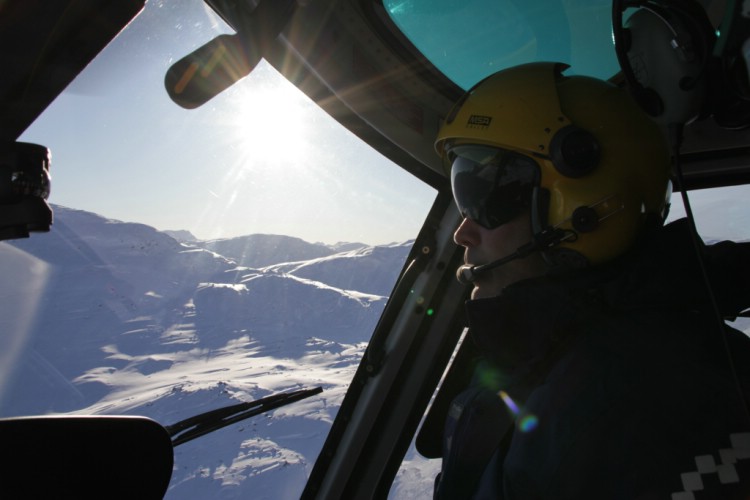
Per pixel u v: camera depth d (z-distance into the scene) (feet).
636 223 3.31
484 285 3.66
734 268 3.04
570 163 3.24
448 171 4.72
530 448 2.55
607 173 3.28
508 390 3.18
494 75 3.87
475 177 3.59
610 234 3.26
